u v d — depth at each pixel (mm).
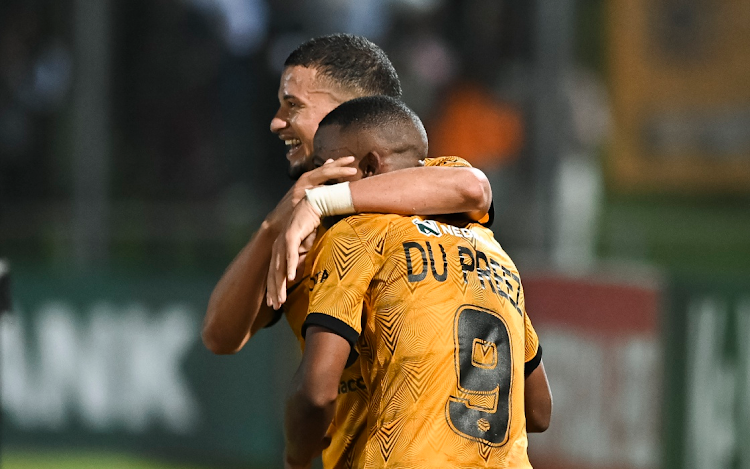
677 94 39000
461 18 24938
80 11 23125
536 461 19656
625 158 39406
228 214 24453
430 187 8031
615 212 37781
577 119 26594
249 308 9008
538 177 22203
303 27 24062
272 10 24172
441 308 7711
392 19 24688
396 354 7656
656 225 36281
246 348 21609
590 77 37406
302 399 7578
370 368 7859
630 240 34469
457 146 23906
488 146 23516
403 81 24438
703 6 38438
